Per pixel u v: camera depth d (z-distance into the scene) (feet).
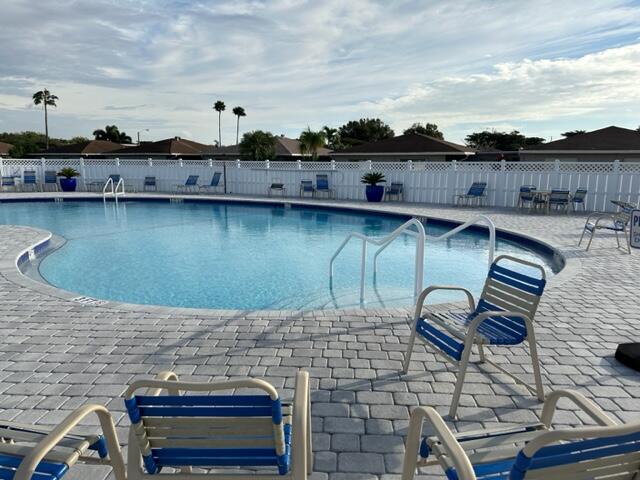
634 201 47.93
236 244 38.40
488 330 11.59
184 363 13.19
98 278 27.84
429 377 12.22
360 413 10.50
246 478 6.25
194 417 5.90
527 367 12.82
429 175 59.72
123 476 7.32
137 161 77.71
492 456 6.48
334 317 16.88
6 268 24.79
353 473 8.51
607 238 33.86
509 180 54.80
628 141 80.48
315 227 47.11
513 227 39.60
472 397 11.17
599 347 14.19
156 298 24.23
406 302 22.70
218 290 25.43
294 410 6.51
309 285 26.11
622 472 5.38
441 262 31.53
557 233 36.27
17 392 11.57
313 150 120.26
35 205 62.64
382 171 63.21
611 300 18.85
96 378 12.31
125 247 36.94
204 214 56.18
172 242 39.11
